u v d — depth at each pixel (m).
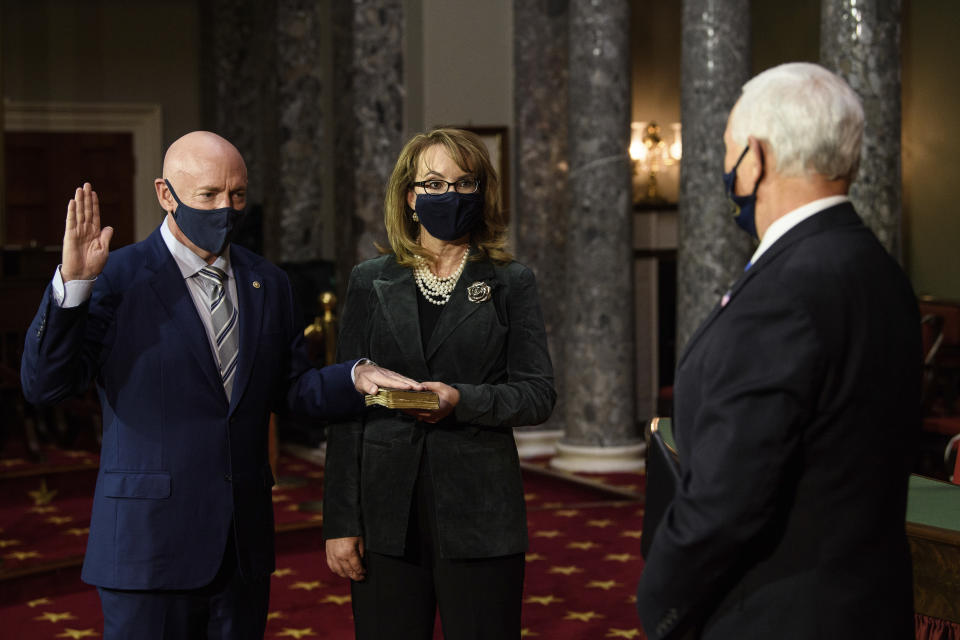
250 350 2.59
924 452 7.04
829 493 1.65
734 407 1.62
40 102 12.34
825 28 6.04
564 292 8.90
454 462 2.55
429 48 9.08
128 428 2.49
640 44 10.73
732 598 1.72
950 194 9.79
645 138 10.43
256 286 2.66
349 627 4.56
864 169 5.89
